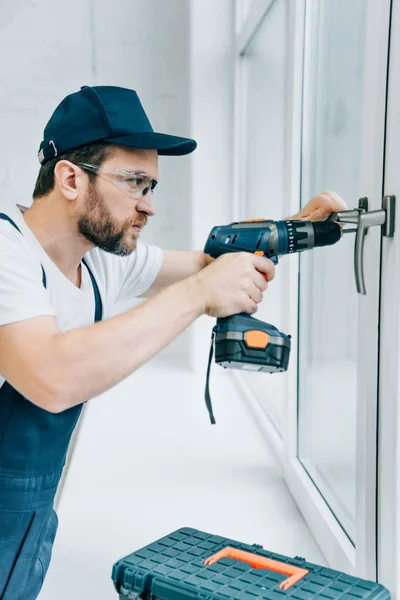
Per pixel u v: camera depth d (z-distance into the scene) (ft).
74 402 2.79
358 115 4.02
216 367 9.71
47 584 4.18
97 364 2.71
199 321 9.55
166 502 5.41
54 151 3.16
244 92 8.87
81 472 6.07
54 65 10.12
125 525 5.00
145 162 3.14
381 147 3.06
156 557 3.10
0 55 10.05
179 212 10.51
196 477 5.93
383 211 2.99
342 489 4.47
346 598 2.67
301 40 5.12
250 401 7.96
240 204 9.25
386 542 3.16
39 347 2.70
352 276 4.23
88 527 4.98
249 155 8.74
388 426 3.09
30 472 3.26
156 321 2.83
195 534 3.37
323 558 4.47
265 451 6.57
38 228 3.33
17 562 3.38
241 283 3.01
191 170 9.31
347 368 4.38
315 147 5.14
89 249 3.51
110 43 10.09
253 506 5.31
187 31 9.80
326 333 4.88
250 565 3.00
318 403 5.14
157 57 10.14
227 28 8.94
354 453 4.22
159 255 4.22
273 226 3.25
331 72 4.61
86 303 3.66
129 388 8.95
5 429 3.17
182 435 7.05
